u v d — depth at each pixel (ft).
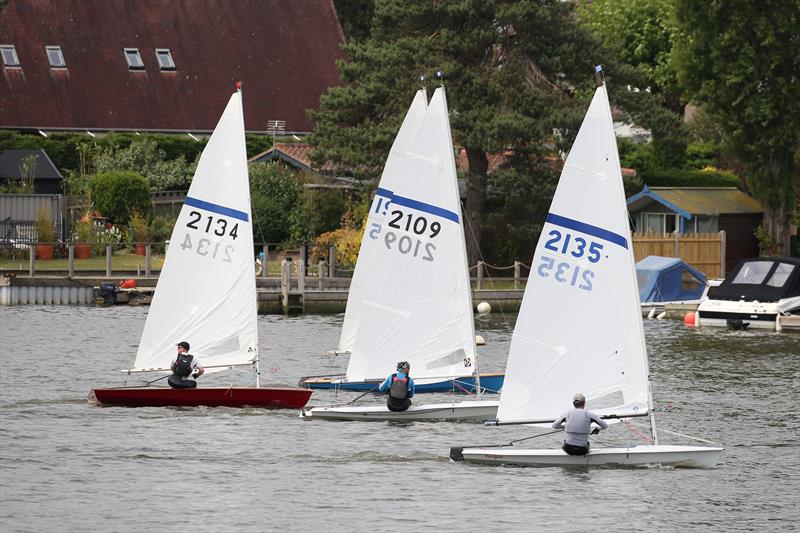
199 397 454.81
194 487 348.79
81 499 336.70
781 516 327.26
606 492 346.13
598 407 364.99
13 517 320.50
